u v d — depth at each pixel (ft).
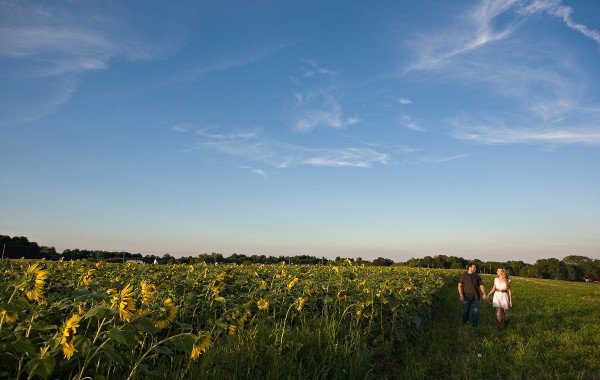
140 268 49.16
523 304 67.46
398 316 35.09
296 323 31.35
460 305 63.77
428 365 27.81
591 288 140.67
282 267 56.44
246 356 21.63
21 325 14.47
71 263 47.42
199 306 25.68
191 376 18.45
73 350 12.91
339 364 23.49
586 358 30.73
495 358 29.78
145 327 14.97
